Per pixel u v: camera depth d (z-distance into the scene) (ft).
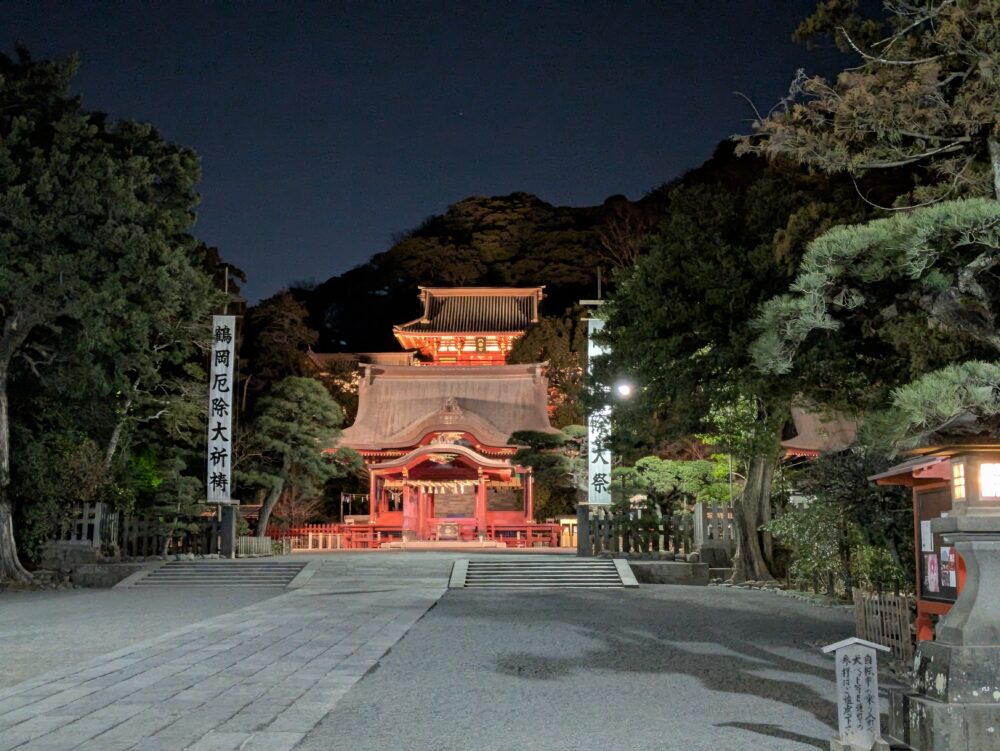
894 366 48.21
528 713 27.53
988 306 33.01
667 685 32.32
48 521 83.82
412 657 38.09
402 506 157.48
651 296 68.69
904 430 27.96
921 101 37.32
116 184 77.10
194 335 97.35
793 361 48.62
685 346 67.62
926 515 32.96
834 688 31.94
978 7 34.19
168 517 95.04
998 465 22.65
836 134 39.73
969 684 20.85
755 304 60.49
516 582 76.54
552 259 259.39
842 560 60.44
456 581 74.79
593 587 75.56
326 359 213.46
